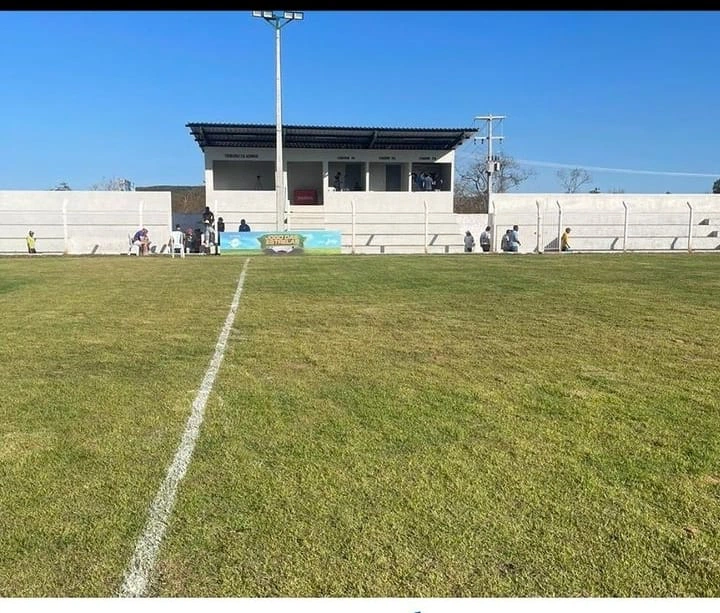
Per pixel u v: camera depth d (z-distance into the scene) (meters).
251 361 6.55
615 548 2.94
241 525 3.14
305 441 4.24
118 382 5.71
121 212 31.73
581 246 35.94
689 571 2.78
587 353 6.94
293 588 2.67
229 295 12.12
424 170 45.31
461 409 4.92
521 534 3.06
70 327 8.55
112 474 3.73
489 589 2.66
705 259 24.34
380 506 3.33
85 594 2.63
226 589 2.67
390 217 36.56
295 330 8.35
